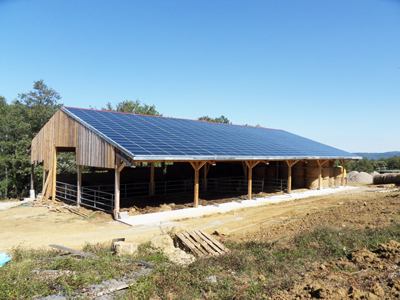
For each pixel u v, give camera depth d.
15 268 6.70
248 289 5.95
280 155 20.61
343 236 8.83
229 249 9.01
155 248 9.07
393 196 16.88
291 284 5.96
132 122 20.16
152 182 21.31
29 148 24.80
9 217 15.44
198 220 14.15
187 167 29.14
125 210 15.84
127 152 13.41
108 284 6.11
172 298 5.65
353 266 6.68
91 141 16.59
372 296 5.08
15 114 41.81
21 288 5.66
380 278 5.86
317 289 5.43
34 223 13.84
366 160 77.75
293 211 15.33
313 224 10.92
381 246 7.37
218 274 6.82
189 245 9.04
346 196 20.69
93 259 7.58
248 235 10.82
